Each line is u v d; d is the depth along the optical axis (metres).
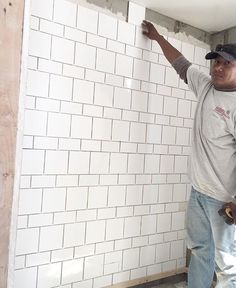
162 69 2.49
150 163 2.48
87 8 2.10
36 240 1.99
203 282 2.12
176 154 2.63
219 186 1.92
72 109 2.07
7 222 1.39
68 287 2.13
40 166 1.97
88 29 2.11
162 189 2.56
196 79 2.10
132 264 2.43
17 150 1.39
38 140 1.96
